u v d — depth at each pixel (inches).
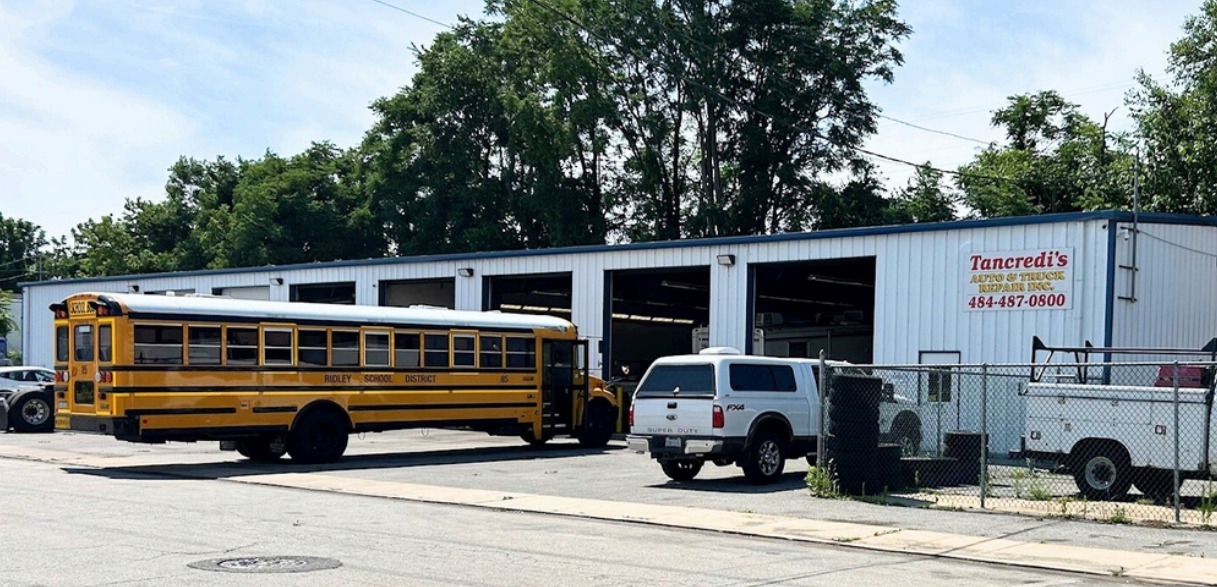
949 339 1060.5
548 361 1118.4
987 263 1042.7
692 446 776.3
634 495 721.0
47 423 1294.3
